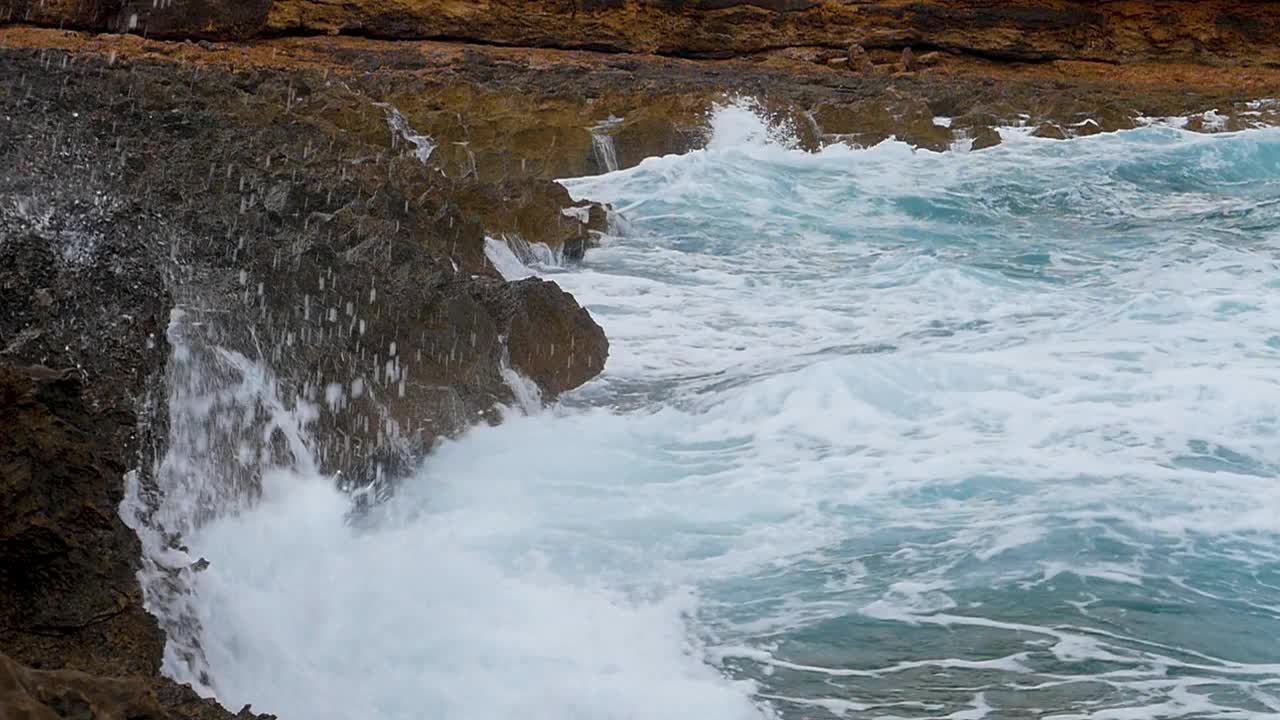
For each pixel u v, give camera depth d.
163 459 6.47
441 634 6.37
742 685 6.00
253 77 19.84
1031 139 23.75
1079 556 7.08
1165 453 8.42
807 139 22.98
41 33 25.58
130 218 7.86
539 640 6.33
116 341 6.23
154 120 12.50
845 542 7.29
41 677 4.09
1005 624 6.48
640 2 29.70
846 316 12.44
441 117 21.30
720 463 8.41
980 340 11.20
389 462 7.98
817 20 30.56
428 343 8.83
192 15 26.91
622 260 14.68
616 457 8.51
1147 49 31.77
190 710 5.04
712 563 7.10
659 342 11.33
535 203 14.72
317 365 7.96
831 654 6.24
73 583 5.08
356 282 8.69
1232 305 12.02
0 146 10.12
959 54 31.22
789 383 9.52
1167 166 22.16
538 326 9.95
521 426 8.89
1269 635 6.41
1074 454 8.41
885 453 8.48
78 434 5.18
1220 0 31.89
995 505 7.68
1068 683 5.98
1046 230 17.33
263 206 9.67
